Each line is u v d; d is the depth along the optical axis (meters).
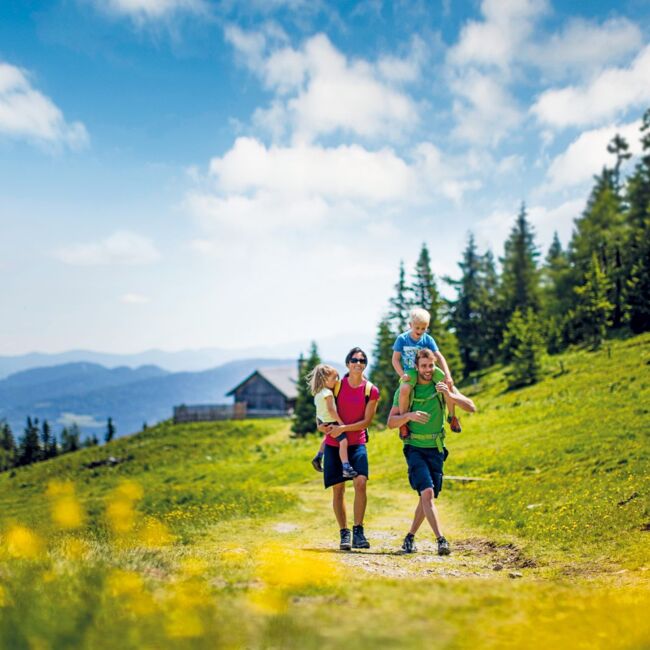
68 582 3.87
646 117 75.12
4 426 148.75
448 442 30.45
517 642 3.15
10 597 3.55
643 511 9.60
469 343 80.56
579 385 38.66
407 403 8.22
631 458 15.39
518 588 4.46
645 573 6.18
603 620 3.57
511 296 81.38
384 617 3.54
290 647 2.99
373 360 63.81
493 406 41.88
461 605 3.83
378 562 7.11
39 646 2.86
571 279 76.38
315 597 4.07
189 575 4.55
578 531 9.32
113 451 59.81
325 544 9.53
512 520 11.59
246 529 12.27
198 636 3.02
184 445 58.56
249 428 65.81
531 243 89.00
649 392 28.70
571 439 21.08
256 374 94.81
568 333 63.84
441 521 13.55
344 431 8.29
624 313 59.47
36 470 57.19
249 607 3.62
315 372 8.49
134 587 3.81
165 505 15.83
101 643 2.92
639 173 75.88
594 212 81.00
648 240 63.00
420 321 8.98
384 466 27.75
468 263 83.50
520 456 20.72
